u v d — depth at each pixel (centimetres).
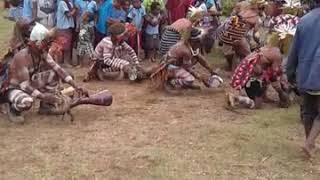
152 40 1196
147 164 640
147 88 964
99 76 1021
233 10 1144
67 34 1126
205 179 605
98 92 852
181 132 745
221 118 809
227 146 697
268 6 1066
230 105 841
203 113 830
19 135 724
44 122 775
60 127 757
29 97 750
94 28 1134
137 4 1158
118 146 693
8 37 1433
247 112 839
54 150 677
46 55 774
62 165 635
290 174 623
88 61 1137
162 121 790
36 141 704
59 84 801
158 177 607
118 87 974
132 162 645
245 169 634
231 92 851
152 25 1192
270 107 871
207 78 946
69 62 1146
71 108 804
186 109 848
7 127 752
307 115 664
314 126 651
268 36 912
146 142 707
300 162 653
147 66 1140
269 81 858
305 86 632
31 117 796
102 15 1124
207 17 1185
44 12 1138
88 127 758
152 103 878
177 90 944
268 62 845
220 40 1081
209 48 1236
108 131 745
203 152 679
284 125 779
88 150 679
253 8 1047
